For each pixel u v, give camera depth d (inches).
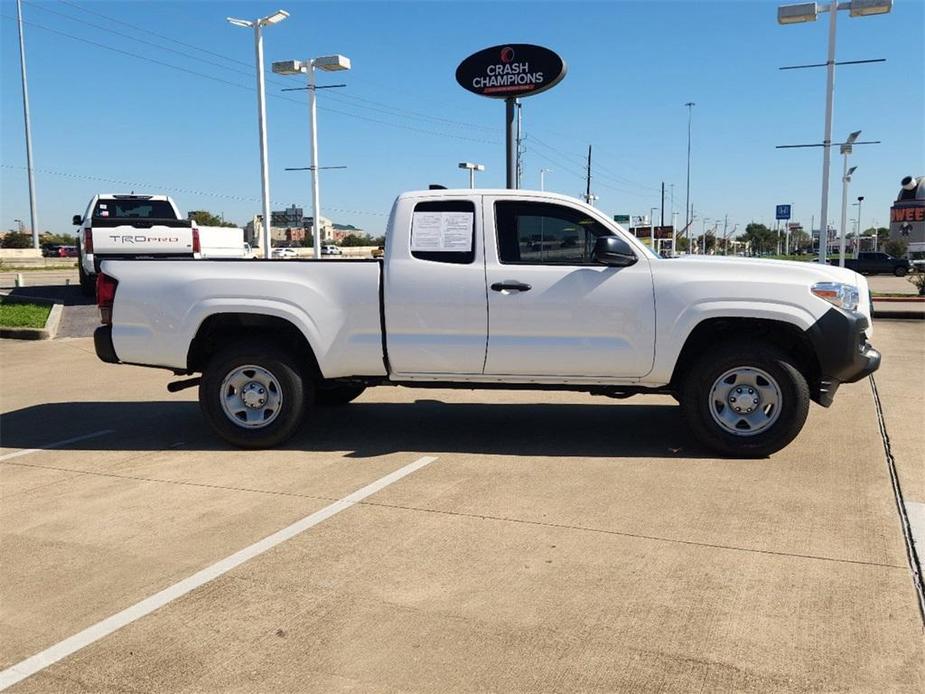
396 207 240.2
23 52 1806.1
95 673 120.0
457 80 559.8
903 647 125.2
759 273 226.5
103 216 713.6
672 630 131.0
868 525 177.0
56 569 157.6
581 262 234.4
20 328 536.1
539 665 120.6
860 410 297.4
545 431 270.1
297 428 248.4
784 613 136.5
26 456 245.0
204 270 245.6
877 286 1289.4
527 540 169.9
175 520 184.9
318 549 166.2
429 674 118.5
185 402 333.1
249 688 115.6
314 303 239.5
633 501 194.5
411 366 239.6
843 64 758.5
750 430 229.6
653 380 233.0
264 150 1035.9
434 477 216.4
